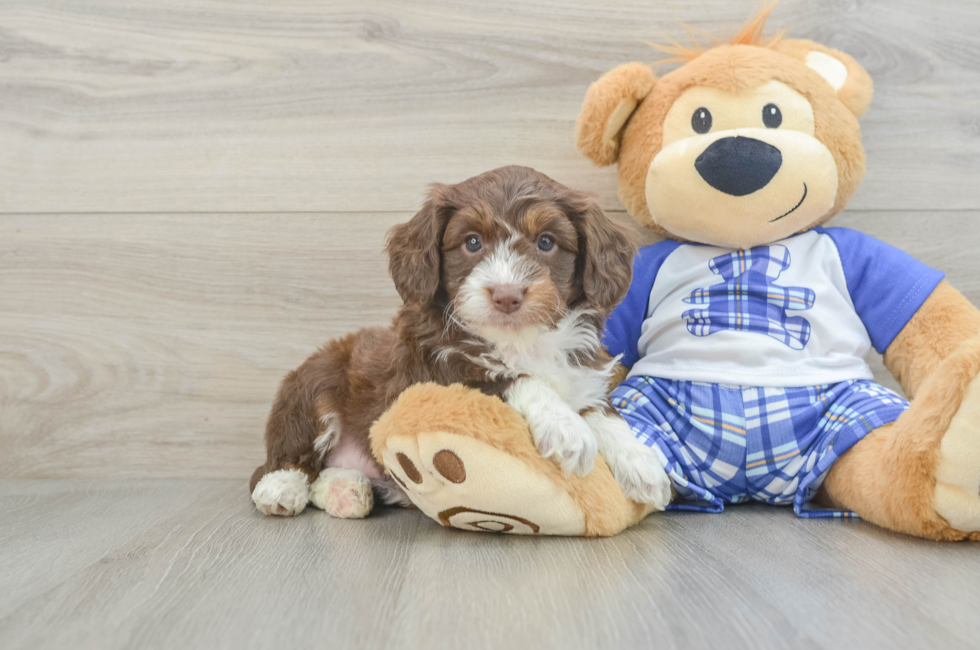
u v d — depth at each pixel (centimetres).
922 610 125
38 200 271
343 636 115
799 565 151
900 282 220
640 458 185
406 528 191
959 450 159
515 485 167
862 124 264
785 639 113
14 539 180
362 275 271
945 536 169
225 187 270
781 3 262
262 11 268
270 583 142
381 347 220
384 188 270
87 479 270
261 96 270
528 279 173
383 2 267
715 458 209
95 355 270
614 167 267
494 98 268
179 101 270
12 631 119
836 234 233
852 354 220
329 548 170
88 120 270
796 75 222
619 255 195
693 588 137
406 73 269
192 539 179
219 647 112
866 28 263
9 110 270
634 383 223
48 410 270
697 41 264
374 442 184
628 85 230
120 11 269
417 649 110
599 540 175
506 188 186
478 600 131
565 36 267
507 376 185
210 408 271
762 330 218
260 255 271
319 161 270
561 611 125
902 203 266
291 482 210
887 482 175
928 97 264
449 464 168
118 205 270
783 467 207
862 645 111
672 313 227
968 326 209
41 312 270
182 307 270
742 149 210
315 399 220
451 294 183
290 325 271
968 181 266
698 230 227
